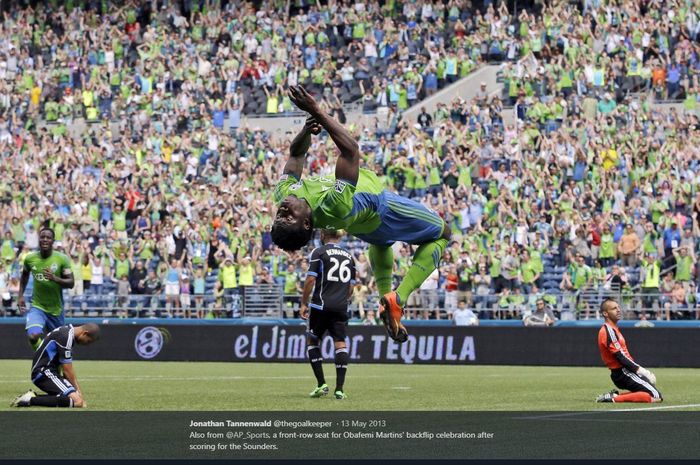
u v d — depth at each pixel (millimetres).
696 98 52219
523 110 52750
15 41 65688
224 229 50062
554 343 39125
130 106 60656
